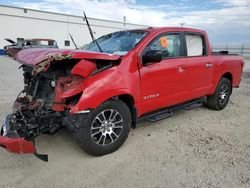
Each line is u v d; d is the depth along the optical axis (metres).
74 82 3.11
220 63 5.31
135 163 3.24
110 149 3.46
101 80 3.21
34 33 32.97
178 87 4.34
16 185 2.77
